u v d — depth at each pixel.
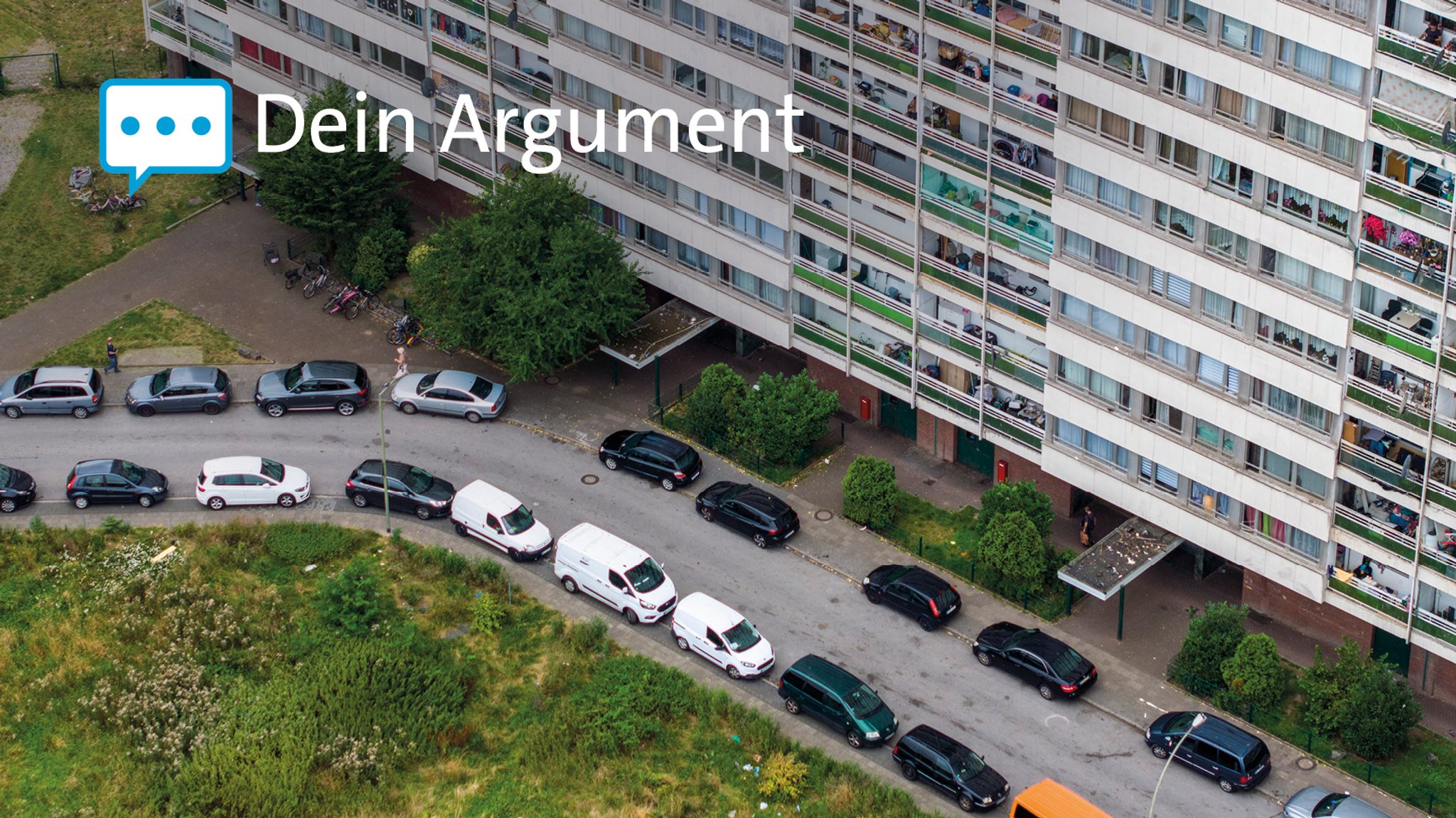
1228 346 69.56
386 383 90.50
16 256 99.00
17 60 113.12
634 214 89.00
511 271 85.44
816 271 82.94
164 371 89.62
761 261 84.69
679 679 72.81
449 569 78.75
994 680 73.38
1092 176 71.00
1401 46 60.53
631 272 86.88
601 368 91.50
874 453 85.69
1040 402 77.19
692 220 86.50
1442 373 64.12
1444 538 67.62
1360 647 73.00
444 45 92.81
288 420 88.31
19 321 94.69
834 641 75.50
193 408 88.38
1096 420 75.25
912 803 67.38
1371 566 70.25
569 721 70.81
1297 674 72.69
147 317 95.12
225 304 96.06
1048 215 73.00
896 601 76.19
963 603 77.19
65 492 83.44
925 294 79.75
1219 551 73.81
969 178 75.12
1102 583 73.62
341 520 82.25
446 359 92.19
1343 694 69.56
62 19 117.19
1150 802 67.81
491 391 88.19
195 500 83.50
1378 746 68.50
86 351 92.75
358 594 75.44
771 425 83.25
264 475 82.69
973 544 80.06
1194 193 67.81
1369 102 62.06
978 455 83.81
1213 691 72.00
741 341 91.25
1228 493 72.19
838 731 71.00
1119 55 67.94
